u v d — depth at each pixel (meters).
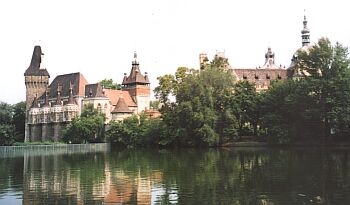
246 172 53.81
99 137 163.62
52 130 192.50
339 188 40.38
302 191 39.16
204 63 146.12
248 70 164.12
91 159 87.88
